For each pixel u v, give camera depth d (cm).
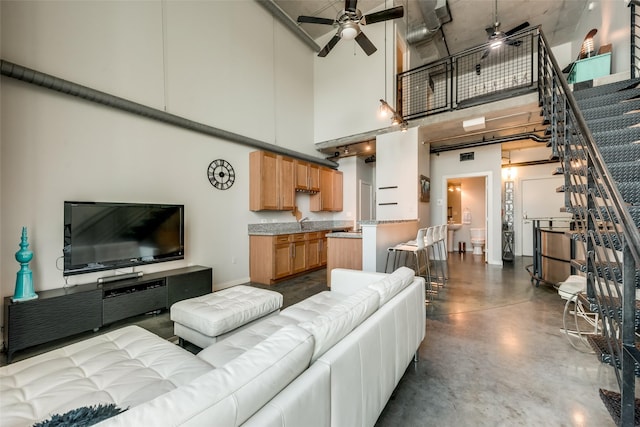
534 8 491
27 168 243
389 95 523
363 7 510
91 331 262
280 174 488
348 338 114
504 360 203
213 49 404
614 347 146
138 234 303
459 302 334
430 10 482
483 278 454
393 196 524
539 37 361
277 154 507
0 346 224
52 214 256
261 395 72
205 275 346
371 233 351
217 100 409
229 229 426
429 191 599
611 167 228
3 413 97
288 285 429
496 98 416
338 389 99
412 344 181
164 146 344
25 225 241
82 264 262
